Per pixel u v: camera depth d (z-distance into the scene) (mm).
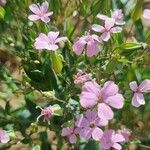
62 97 120
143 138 145
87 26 130
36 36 125
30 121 128
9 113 131
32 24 129
